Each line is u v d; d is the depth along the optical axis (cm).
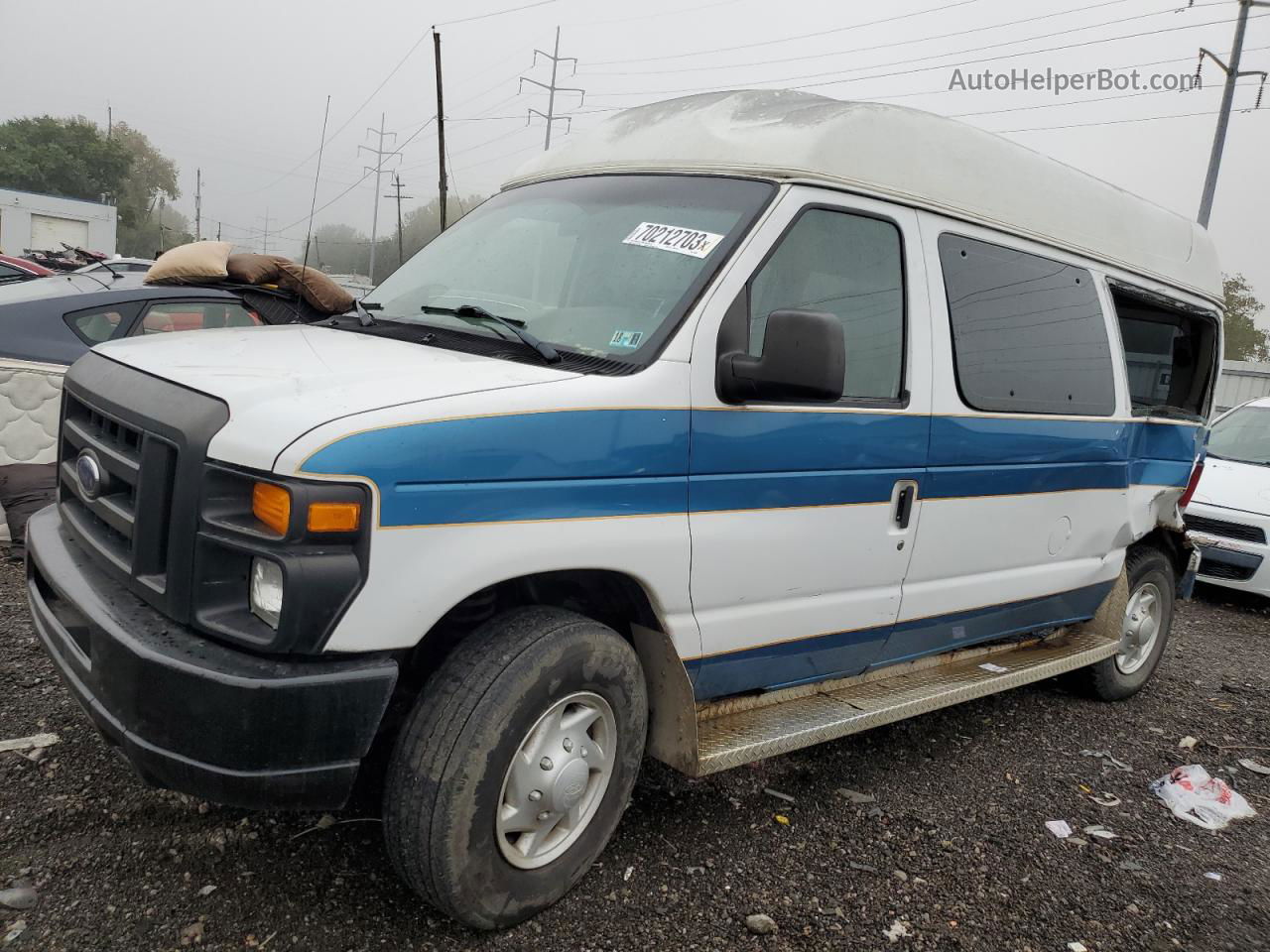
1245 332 4875
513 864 267
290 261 581
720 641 311
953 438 377
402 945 260
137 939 251
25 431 566
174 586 236
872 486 347
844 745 439
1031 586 445
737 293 301
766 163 327
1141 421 500
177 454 238
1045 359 430
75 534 288
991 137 415
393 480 230
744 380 289
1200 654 688
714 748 311
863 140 346
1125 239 498
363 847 303
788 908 301
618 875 307
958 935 298
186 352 289
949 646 420
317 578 221
